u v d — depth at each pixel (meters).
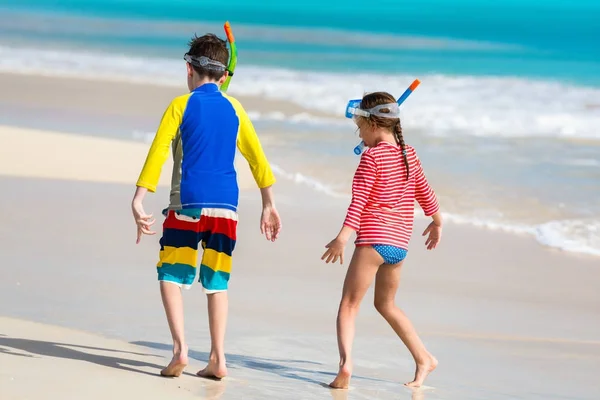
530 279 19.94
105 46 85.81
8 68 64.69
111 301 16.03
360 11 164.00
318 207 26.30
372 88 60.09
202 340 14.19
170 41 94.00
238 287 17.94
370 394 12.15
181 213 12.03
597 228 24.55
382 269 12.91
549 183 30.17
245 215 24.62
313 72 70.88
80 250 19.80
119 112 44.78
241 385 11.87
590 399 12.63
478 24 137.00
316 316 16.12
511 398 12.48
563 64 82.56
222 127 12.16
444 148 37.03
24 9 132.88
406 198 12.83
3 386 10.41
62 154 31.36
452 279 19.70
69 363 11.90
